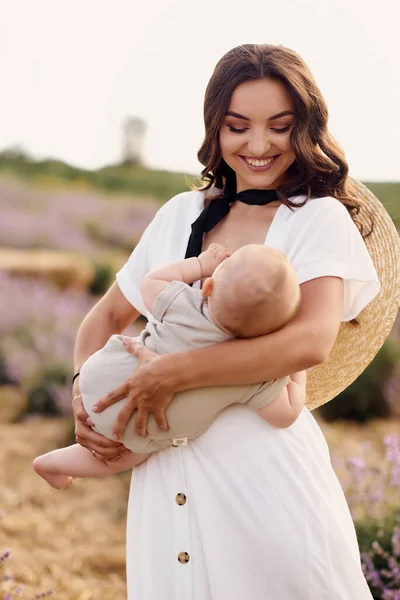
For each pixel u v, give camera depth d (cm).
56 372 667
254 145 186
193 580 175
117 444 184
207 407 172
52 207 1503
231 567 172
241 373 167
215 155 199
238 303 161
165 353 173
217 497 175
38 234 1271
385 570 307
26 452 557
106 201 1644
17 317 770
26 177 1836
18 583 358
